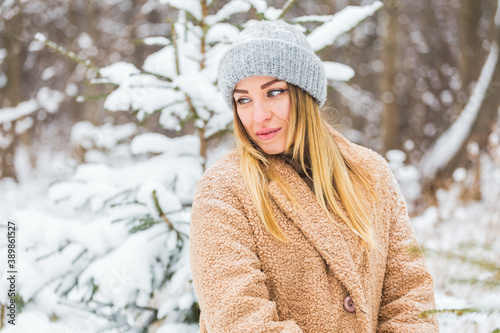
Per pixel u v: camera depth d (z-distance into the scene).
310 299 1.13
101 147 3.14
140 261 1.78
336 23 1.93
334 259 1.13
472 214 3.85
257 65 1.15
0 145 8.25
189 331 1.84
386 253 1.29
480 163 4.65
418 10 10.19
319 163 1.22
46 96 8.73
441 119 10.20
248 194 1.15
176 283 1.79
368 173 1.31
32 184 7.28
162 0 1.99
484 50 8.39
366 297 1.17
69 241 1.95
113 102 1.85
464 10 7.52
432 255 0.71
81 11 9.50
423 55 10.84
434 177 6.14
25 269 1.89
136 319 1.96
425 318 1.19
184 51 2.05
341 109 10.94
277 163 1.24
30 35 8.24
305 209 1.17
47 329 1.92
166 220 1.77
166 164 2.10
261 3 1.98
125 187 2.03
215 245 1.09
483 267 0.69
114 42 9.11
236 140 1.27
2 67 8.88
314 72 1.22
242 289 1.04
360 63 10.80
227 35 2.04
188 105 1.97
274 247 1.13
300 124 1.22
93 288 1.84
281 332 1.00
